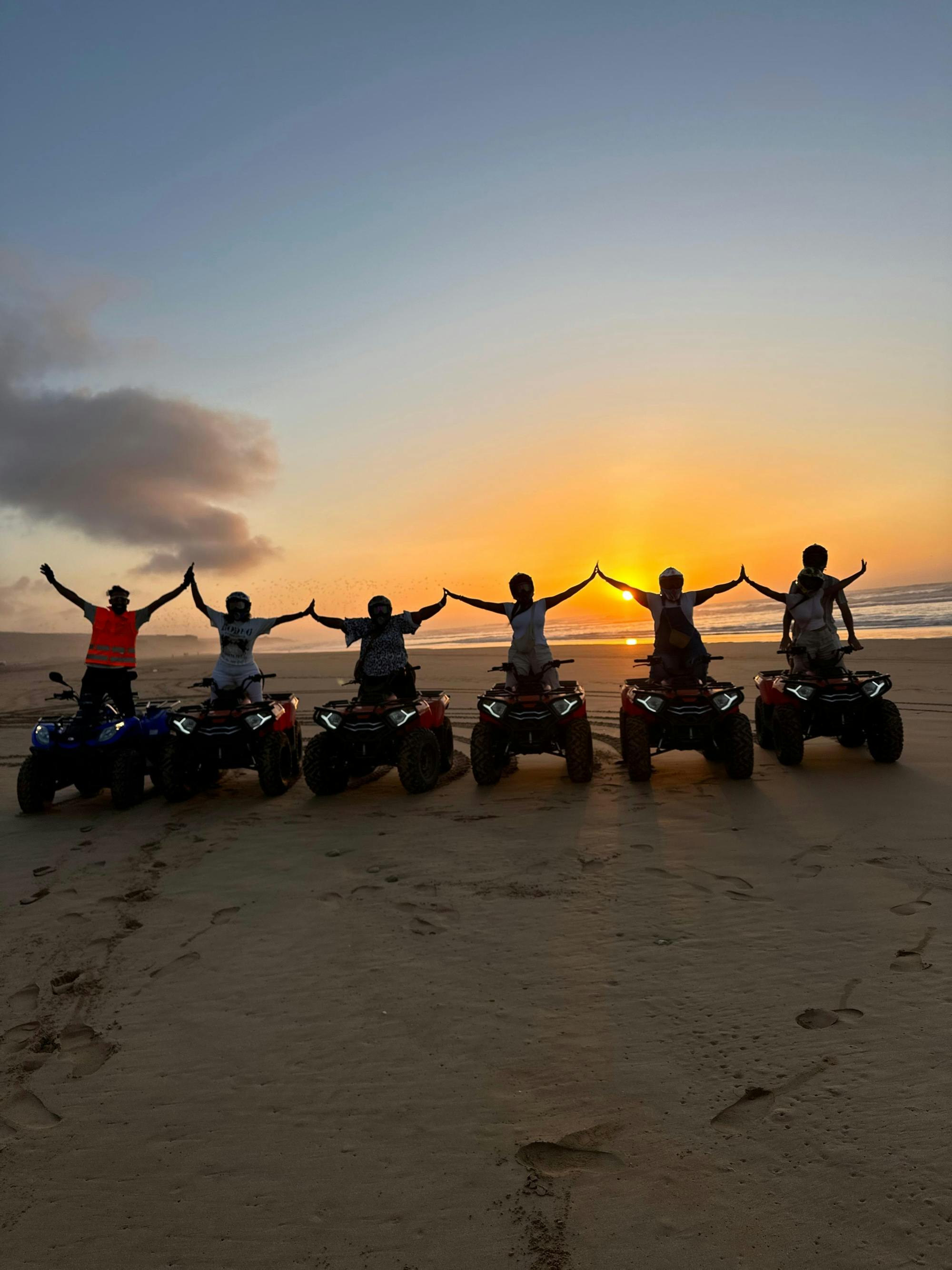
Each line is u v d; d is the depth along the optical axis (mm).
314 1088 2988
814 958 3732
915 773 7145
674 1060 3004
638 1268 2107
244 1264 2209
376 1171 2535
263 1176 2541
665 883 4801
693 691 7301
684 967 3734
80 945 4441
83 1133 2801
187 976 3977
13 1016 3672
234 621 8391
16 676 36031
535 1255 2174
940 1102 2654
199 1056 3252
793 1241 2150
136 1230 2348
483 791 7547
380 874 5297
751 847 5363
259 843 6195
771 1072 2885
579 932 4199
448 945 4148
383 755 7539
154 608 8477
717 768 7980
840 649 7980
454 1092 2902
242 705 7895
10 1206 2471
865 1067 2875
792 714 7684
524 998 3543
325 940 4305
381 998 3635
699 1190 2357
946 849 5074
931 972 3521
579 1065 3014
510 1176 2471
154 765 8336
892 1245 2113
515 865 5293
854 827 5641
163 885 5367
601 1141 2592
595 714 12172
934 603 52344
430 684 18078
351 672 23516
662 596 8047
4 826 7320
